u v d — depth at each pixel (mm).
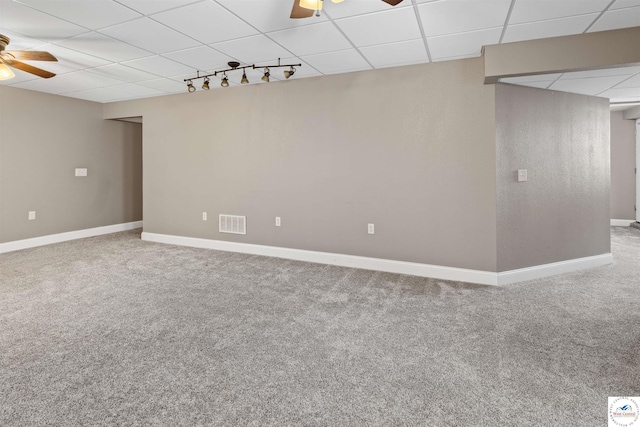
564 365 2125
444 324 2695
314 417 1688
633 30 2814
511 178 3678
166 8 2529
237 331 2572
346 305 3070
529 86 3766
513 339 2455
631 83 3717
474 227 3670
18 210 5156
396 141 3949
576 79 3531
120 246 5391
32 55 2895
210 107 5117
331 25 2803
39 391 1861
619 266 4344
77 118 5836
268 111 4672
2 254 4840
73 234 5879
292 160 4555
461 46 3254
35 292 3354
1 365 2105
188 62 3773
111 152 6438
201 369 2086
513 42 3139
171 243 5602
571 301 3168
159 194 5688
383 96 3977
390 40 3105
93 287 3504
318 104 4332
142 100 5734
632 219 7062
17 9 2543
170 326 2648
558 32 2918
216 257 4723
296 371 2072
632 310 2959
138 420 1656
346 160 4223
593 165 4285
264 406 1767
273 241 4781
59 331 2551
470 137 3625
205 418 1677
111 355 2232
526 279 3797
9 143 5016
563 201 4051
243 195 4949
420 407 1758
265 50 3391
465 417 1685
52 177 5547
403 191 3957
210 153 5168
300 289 3479
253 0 2406
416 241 3934
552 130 3943
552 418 1672
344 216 4285
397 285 3600
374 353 2273
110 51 3430
